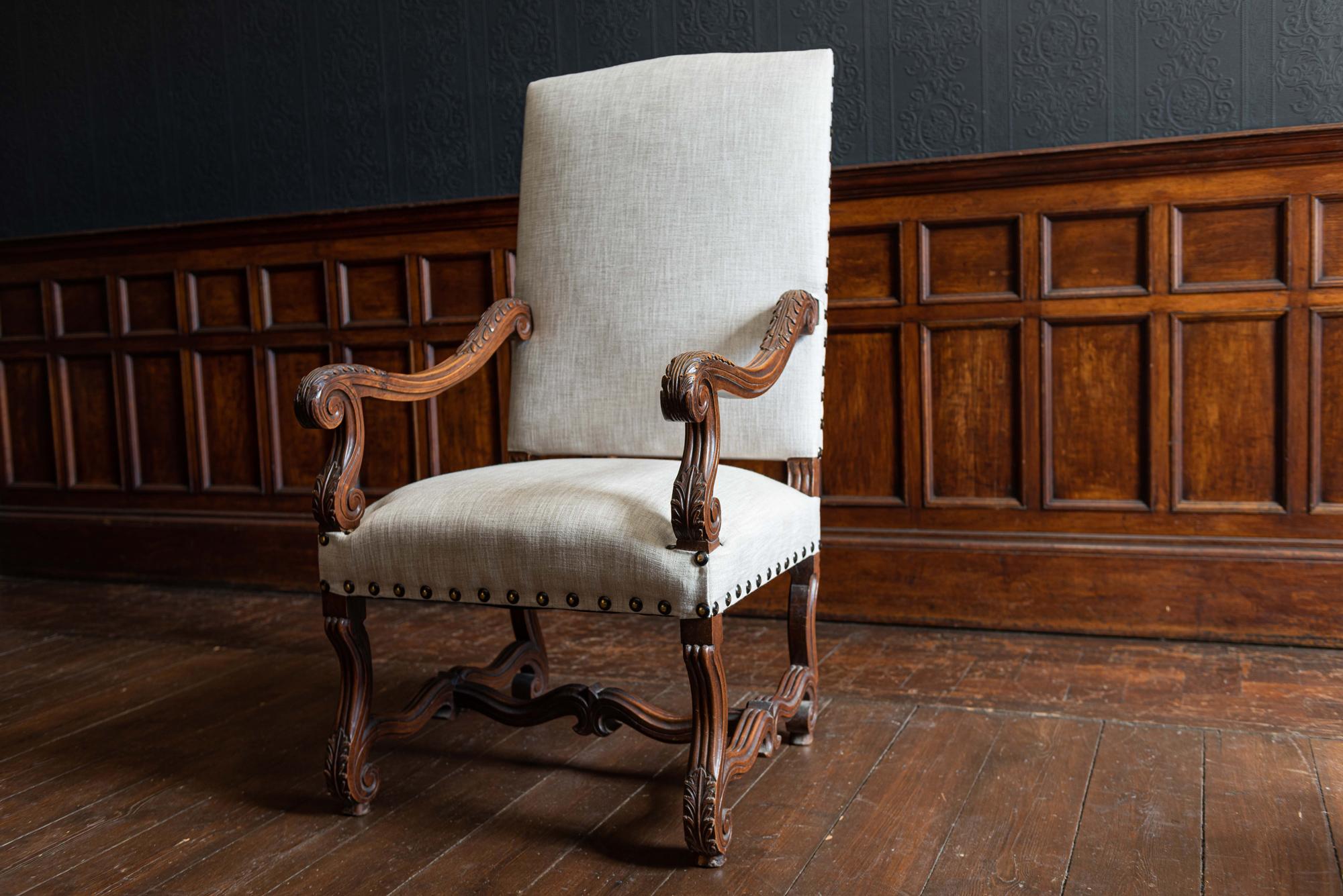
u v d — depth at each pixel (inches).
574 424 74.8
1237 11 94.8
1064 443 101.3
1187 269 96.2
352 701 65.1
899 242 103.7
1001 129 102.4
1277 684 84.5
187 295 132.3
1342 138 89.5
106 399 138.5
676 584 55.4
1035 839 59.5
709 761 57.1
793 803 65.1
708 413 55.3
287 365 129.1
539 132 78.7
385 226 121.4
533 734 78.3
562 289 76.1
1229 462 96.7
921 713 80.1
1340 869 55.3
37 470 143.0
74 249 135.9
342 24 125.9
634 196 74.4
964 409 104.1
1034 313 100.4
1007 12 101.0
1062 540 101.3
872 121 106.0
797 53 74.0
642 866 57.9
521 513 59.3
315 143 128.9
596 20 115.3
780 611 109.9
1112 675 88.3
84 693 91.7
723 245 72.1
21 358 141.6
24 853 61.5
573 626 108.6
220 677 95.4
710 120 73.4
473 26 120.4
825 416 108.2
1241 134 91.6
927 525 106.0
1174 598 97.7
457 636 105.9
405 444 124.4
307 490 129.1
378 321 124.1
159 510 136.4
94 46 137.2
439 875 57.5
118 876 58.4
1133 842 58.8
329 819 64.9
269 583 130.3
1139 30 97.5
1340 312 92.0
